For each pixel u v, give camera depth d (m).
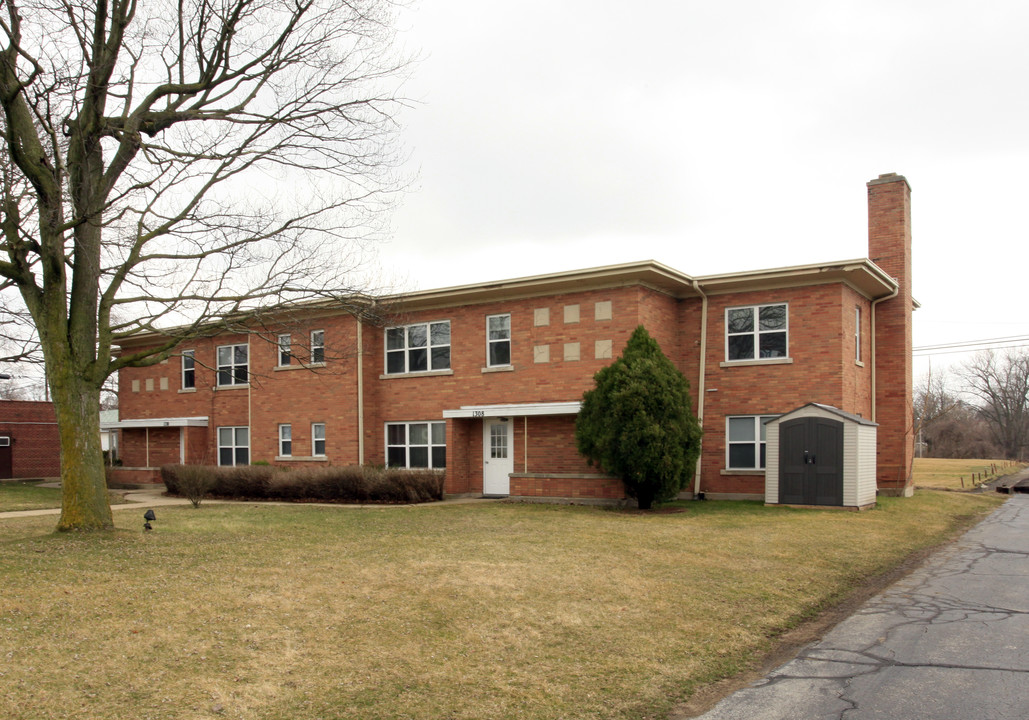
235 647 7.23
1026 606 9.59
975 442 77.31
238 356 28.39
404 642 7.64
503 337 22.86
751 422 21.17
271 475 22.14
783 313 20.92
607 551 12.32
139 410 31.70
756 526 15.24
